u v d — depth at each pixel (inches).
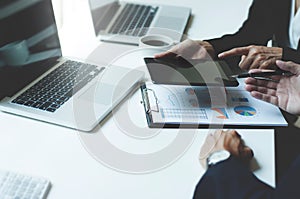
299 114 29.4
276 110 29.8
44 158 24.9
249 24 43.0
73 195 22.3
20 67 30.5
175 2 48.9
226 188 23.2
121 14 44.0
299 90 31.3
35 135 26.8
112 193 22.6
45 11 32.8
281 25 42.2
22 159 24.8
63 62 34.6
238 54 35.9
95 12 42.1
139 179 23.6
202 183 23.4
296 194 23.3
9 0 28.3
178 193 22.7
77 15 44.9
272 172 24.4
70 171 23.9
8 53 29.0
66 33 41.0
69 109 28.7
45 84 31.4
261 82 32.1
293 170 24.6
